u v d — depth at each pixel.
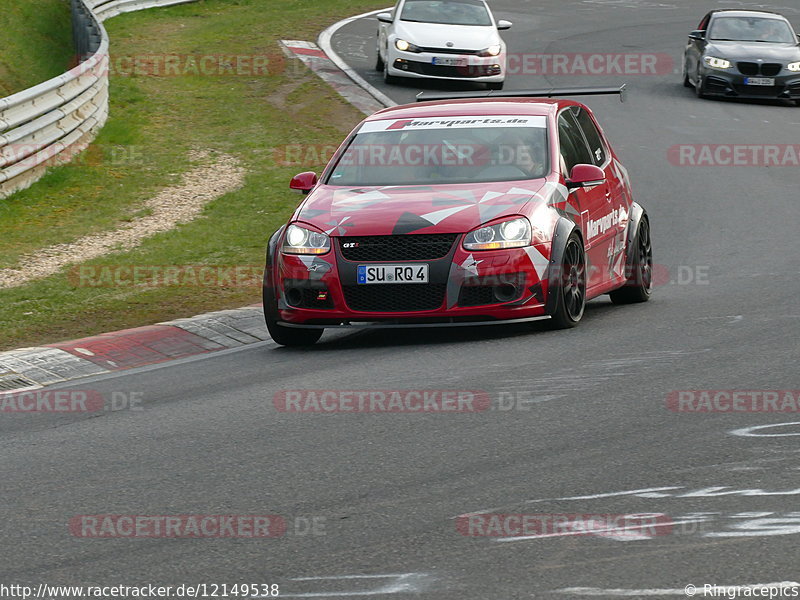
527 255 30.14
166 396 26.80
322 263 30.53
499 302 29.98
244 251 46.75
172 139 68.12
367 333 34.16
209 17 113.75
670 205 55.22
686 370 26.09
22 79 84.69
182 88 81.62
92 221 51.91
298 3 124.44
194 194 57.12
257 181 59.44
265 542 16.69
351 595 14.69
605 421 22.16
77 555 16.61
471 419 22.75
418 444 21.27
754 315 32.72
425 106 36.62
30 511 18.72
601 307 36.66
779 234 48.31
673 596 14.20
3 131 54.28
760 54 82.50
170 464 20.97
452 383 25.92
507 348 29.55
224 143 67.62
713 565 15.08
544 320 31.53
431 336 32.47
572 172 32.88
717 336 29.84
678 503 17.47
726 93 82.44
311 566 15.73
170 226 51.31
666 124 74.88
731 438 20.67
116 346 32.56
